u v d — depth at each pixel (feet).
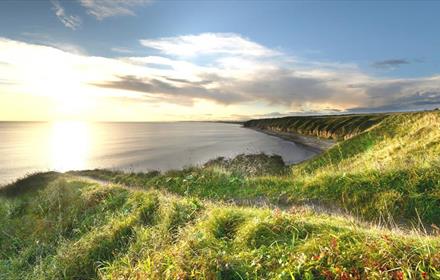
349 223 21.56
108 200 40.52
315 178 38.50
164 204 30.14
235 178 45.44
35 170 174.19
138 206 33.24
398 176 32.12
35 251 33.58
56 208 47.52
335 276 13.84
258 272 15.67
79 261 25.61
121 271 20.93
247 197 39.06
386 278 12.87
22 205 58.80
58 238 35.65
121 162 193.77
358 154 72.54
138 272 19.26
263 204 35.78
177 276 16.72
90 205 42.29
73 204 44.98
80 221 38.58
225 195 41.09
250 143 283.18
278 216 20.48
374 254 14.43
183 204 28.37
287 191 37.83
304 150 209.05
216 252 18.19
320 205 33.22
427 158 35.96
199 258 17.63
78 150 284.61
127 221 29.37
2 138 495.00
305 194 35.99
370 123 218.59
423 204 27.58
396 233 18.62
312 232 18.11
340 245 15.80
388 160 55.62
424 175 30.63
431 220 26.08
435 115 67.00
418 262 13.26
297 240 17.66
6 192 88.74
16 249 37.40
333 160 77.77
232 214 23.04
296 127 388.57
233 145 272.92
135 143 349.20
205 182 47.34
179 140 376.89
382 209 28.91
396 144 63.21
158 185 54.34
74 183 59.11
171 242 22.26
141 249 22.91
